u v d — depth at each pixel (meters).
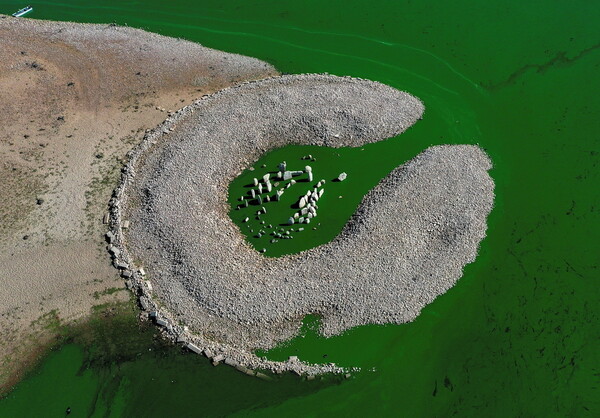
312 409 33.59
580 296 38.88
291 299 37.97
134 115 53.25
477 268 40.66
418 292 38.72
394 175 46.97
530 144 50.50
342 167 48.41
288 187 46.28
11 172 47.66
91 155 49.28
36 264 40.84
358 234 41.72
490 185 46.28
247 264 40.31
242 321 37.03
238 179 47.50
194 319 37.34
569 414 33.38
